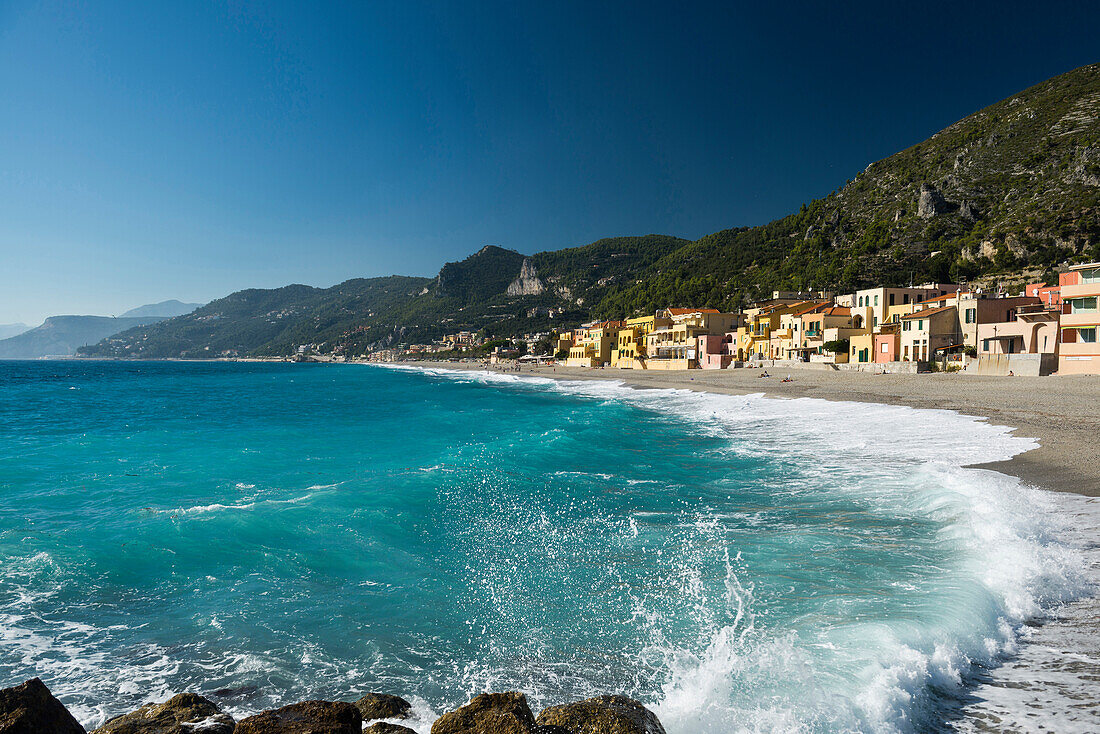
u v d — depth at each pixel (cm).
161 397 5916
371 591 880
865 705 518
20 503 1435
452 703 574
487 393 6562
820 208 17100
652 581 894
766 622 726
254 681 635
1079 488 1335
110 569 973
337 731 457
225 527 1185
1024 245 8775
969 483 1383
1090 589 777
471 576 938
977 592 763
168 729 453
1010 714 500
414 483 1602
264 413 4153
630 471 1778
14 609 825
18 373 13538
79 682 637
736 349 8812
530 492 1498
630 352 11894
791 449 2125
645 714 482
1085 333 3891
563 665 652
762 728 496
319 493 1494
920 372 5003
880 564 916
